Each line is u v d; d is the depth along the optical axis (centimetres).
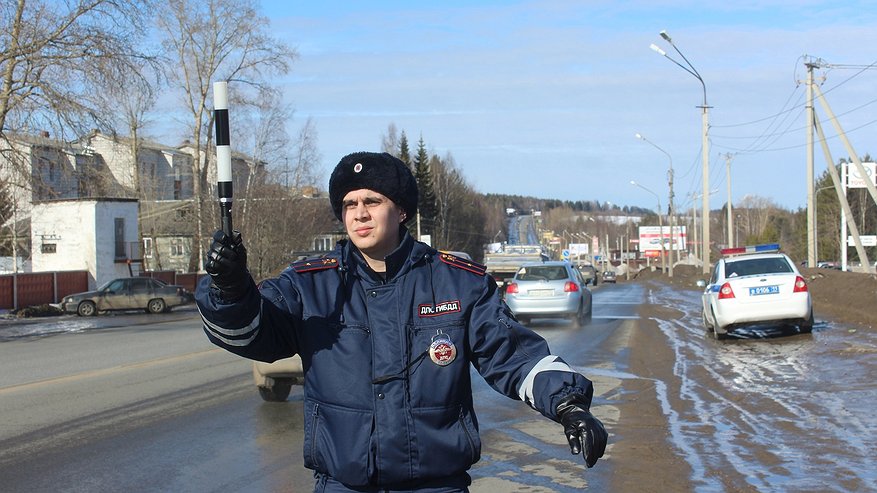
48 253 3959
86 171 2845
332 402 262
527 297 1897
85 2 2562
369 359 262
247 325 254
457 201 9175
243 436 772
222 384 1093
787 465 587
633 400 895
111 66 2572
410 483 259
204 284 257
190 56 4381
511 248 3469
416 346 264
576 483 577
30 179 2648
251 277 257
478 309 271
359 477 255
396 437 255
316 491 269
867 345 1223
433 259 278
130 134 4728
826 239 7756
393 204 277
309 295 271
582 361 1263
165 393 1022
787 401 829
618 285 5975
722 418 766
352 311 267
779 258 1483
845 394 845
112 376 1181
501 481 590
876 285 1972
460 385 265
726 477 566
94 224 3881
